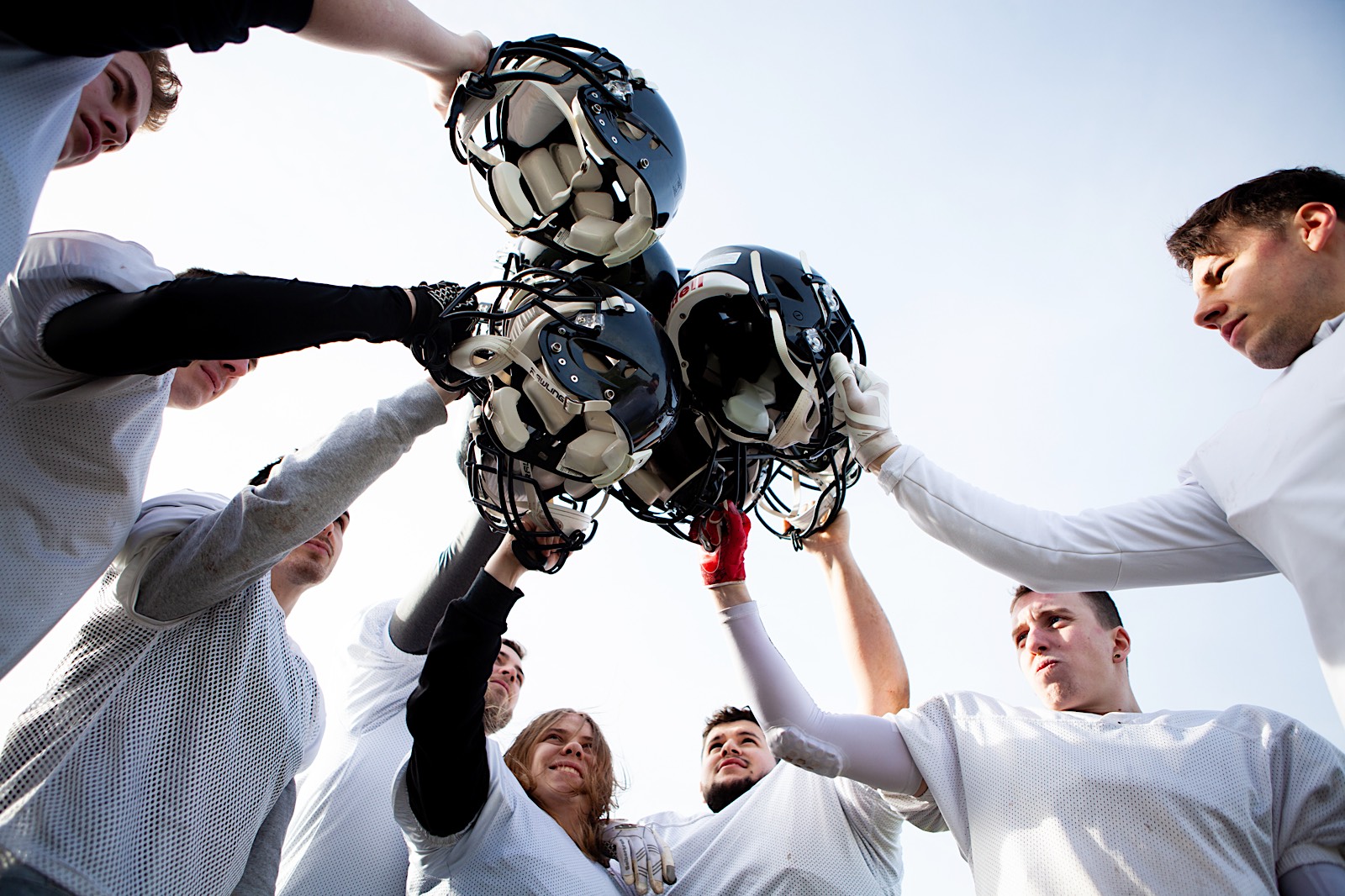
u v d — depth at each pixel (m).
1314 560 2.19
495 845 2.92
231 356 2.12
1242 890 2.51
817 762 2.93
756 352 2.34
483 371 2.14
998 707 3.10
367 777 3.55
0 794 2.22
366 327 2.19
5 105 1.82
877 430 2.69
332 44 2.21
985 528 2.71
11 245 1.88
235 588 2.50
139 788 2.32
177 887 2.33
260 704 2.62
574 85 2.29
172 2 1.83
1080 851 2.65
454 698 2.72
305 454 2.51
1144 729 2.84
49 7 1.76
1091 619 3.23
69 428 2.25
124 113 2.43
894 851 3.42
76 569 2.31
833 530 3.66
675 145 2.34
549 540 2.52
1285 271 2.43
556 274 2.18
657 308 2.47
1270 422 2.40
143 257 2.42
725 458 2.47
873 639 3.56
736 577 2.99
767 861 3.28
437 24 2.37
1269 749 2.77
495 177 2.34
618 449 2.14
